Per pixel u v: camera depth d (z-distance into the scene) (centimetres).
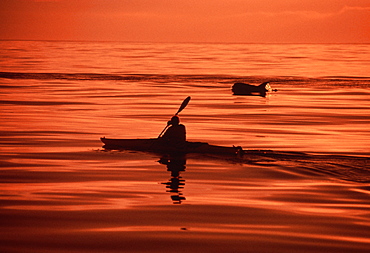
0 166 4084
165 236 2536
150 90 10856
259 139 5434
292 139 5462
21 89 10631
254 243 2453
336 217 2855
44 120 6581
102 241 2461
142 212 2916
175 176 3803
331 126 6406
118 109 7762
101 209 2966
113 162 4262
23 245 2408
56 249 2364
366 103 8906
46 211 2919
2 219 2773
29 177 3738
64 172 3897
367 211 2975
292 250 2377
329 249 2392
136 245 2416
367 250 2381
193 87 11719
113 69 17438
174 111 7638
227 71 17075
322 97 9931
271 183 3619
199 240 2486
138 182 3622
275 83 13012
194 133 5756
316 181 3675
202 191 3397
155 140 4741
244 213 2914
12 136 5434
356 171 3972
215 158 4403
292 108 8194
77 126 6125
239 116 7212
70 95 9650
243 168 4056
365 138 5562
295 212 2944
